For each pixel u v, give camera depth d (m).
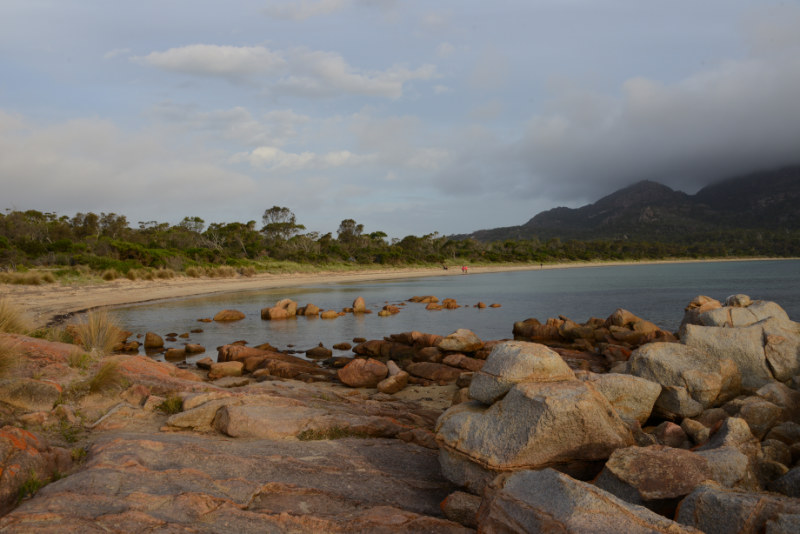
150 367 10.90
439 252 138.00
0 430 4.90
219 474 5.39
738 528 3.76
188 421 7.28
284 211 133.25
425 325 30.23
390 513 4.59
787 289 58.53
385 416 9.34
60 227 75.69
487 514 4.24
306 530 4.29
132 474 4.92
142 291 43.78
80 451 5.66
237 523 4.26
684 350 9.48
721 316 12.07
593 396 5.68
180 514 4.25
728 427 6.22
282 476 5.52
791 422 7.61
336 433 7.50
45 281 39.66
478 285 71.81
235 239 94.19
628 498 4.67
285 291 55.38
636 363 9.53
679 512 4.20
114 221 92.50
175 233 90.81
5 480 4.31
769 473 5.77
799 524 3.51
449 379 14.86
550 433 5.20
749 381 10.11
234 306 38.19
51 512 3.94
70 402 7.49
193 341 23.17
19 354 8.38
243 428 7.12
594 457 5.32
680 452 5.05
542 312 38.03
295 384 12.48
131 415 7.45
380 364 14.52
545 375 6.05
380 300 47.66
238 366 15.68
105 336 12.90
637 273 111.06
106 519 3.92
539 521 3.85
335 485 5.48
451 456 5.82
